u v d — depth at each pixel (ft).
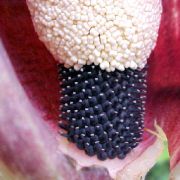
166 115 0.75
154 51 0.74
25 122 0.46
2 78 0.46
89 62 0.60
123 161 0.61
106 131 0.61
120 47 0.59
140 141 0.64
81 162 0.58
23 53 0.65
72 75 0.61
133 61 0.61
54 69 0.66
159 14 0.63
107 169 0.58
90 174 0.55
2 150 0.46
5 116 0.46
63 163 0.50
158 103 0.75
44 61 0.66
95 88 0.60
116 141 0.61
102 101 0.61
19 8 0.65
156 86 0.75
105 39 0.58
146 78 0.71
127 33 0.58
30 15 0.64
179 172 0.72
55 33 0.58
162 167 0.61
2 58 0.46
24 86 0.65
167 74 0.75
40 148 0.47
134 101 0.63
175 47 0.75
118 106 0.61
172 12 0.74
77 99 0.61
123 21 0.58
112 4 0.58
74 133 0.61
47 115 0.65
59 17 0.58
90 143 0.60
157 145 0.63
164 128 0.75
